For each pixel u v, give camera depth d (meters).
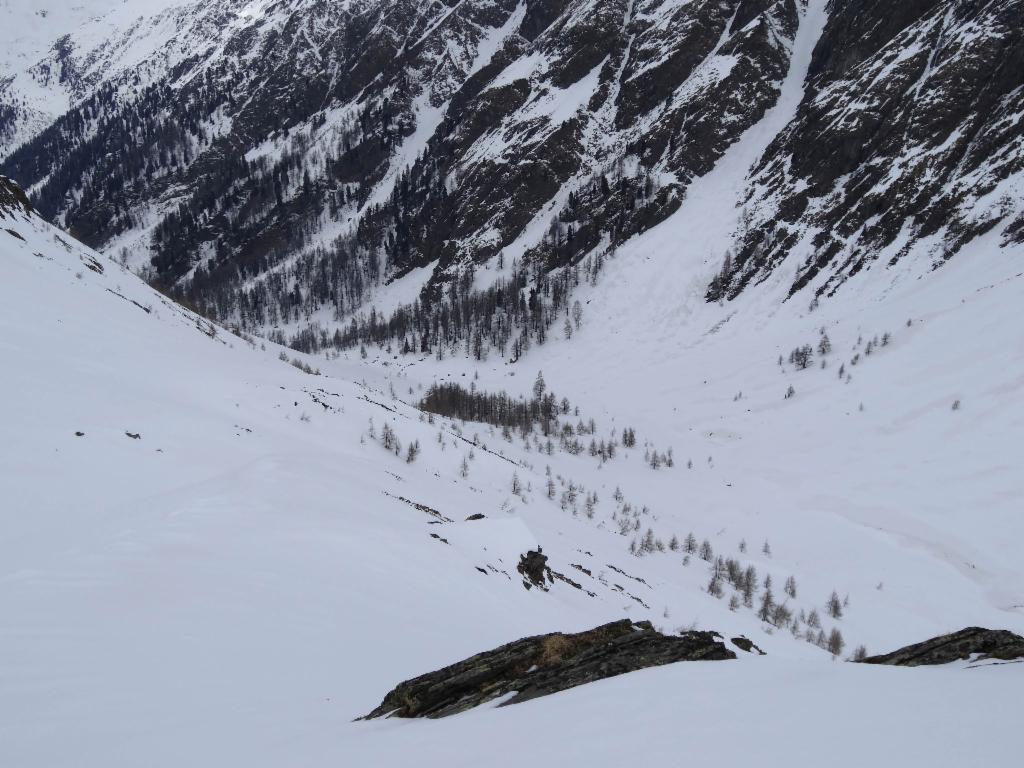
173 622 14.92
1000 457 91.44
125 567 18.34
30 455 28.70
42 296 56.69
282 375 82.69
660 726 7.55
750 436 121.56
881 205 161.75
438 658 16.41
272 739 9.59
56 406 35.81
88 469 29.56
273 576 19.58
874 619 68.62
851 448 107.00
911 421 107.25
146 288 91.62
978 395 104.44
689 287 186.00
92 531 21.72
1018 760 5.61
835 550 83.25
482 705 11.59
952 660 13.11
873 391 118.81
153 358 59.53
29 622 13.81
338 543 24.25
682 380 152.12
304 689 12.71
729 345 162.12
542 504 77.12
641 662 12.85
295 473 35.38
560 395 164.12
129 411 40.53
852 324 141.50
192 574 18.47
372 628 17.53
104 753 8.84
